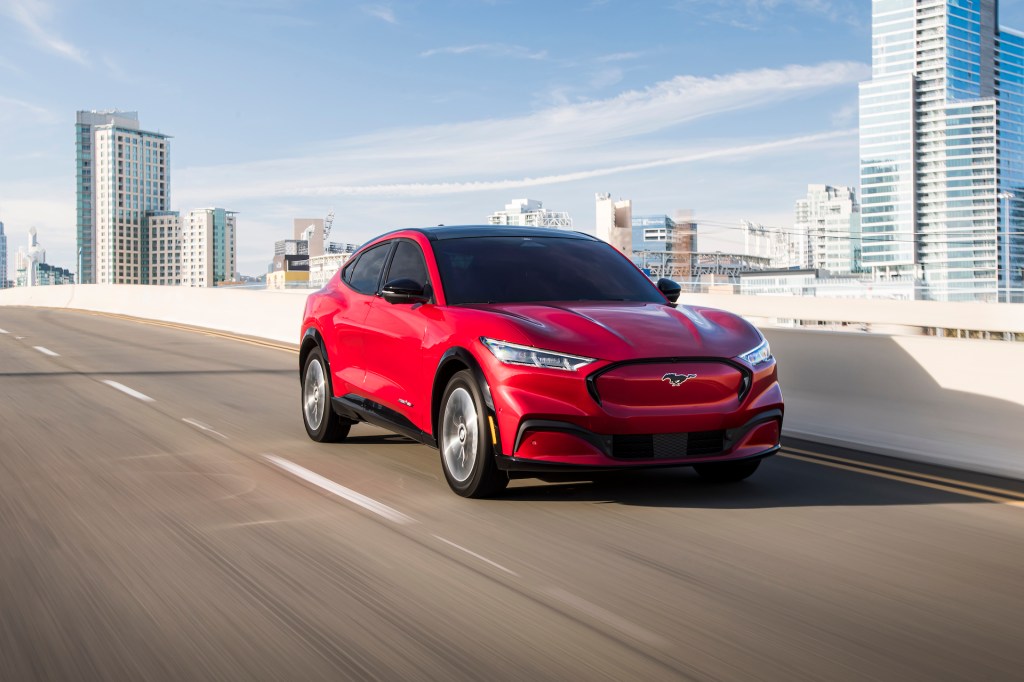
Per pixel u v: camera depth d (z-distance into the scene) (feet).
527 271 19.20
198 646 9.91
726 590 11.79
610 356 15.46
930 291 103.30
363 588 11.78
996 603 11.40
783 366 26.13
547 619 10.69
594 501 16.56
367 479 18.37
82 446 21.93
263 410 27.99
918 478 19.01
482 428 16.01
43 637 10.19
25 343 53.83
